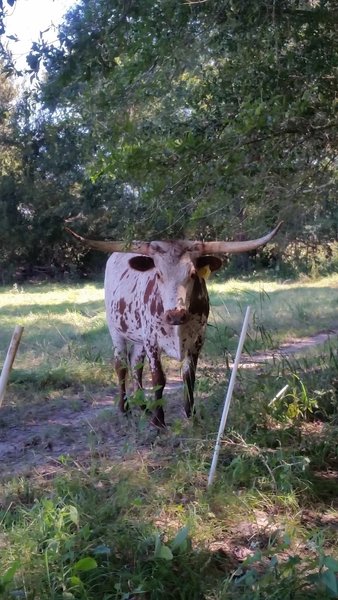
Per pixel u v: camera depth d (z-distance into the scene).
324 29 3.89
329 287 14.42
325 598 2.48
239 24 3.74
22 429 4.97
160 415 4.47
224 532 3.20
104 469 3.82
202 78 4.09
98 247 4.40
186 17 3.67
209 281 17.05
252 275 16.89
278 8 3.76
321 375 5.45
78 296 16.59
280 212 4.23
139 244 4.32
